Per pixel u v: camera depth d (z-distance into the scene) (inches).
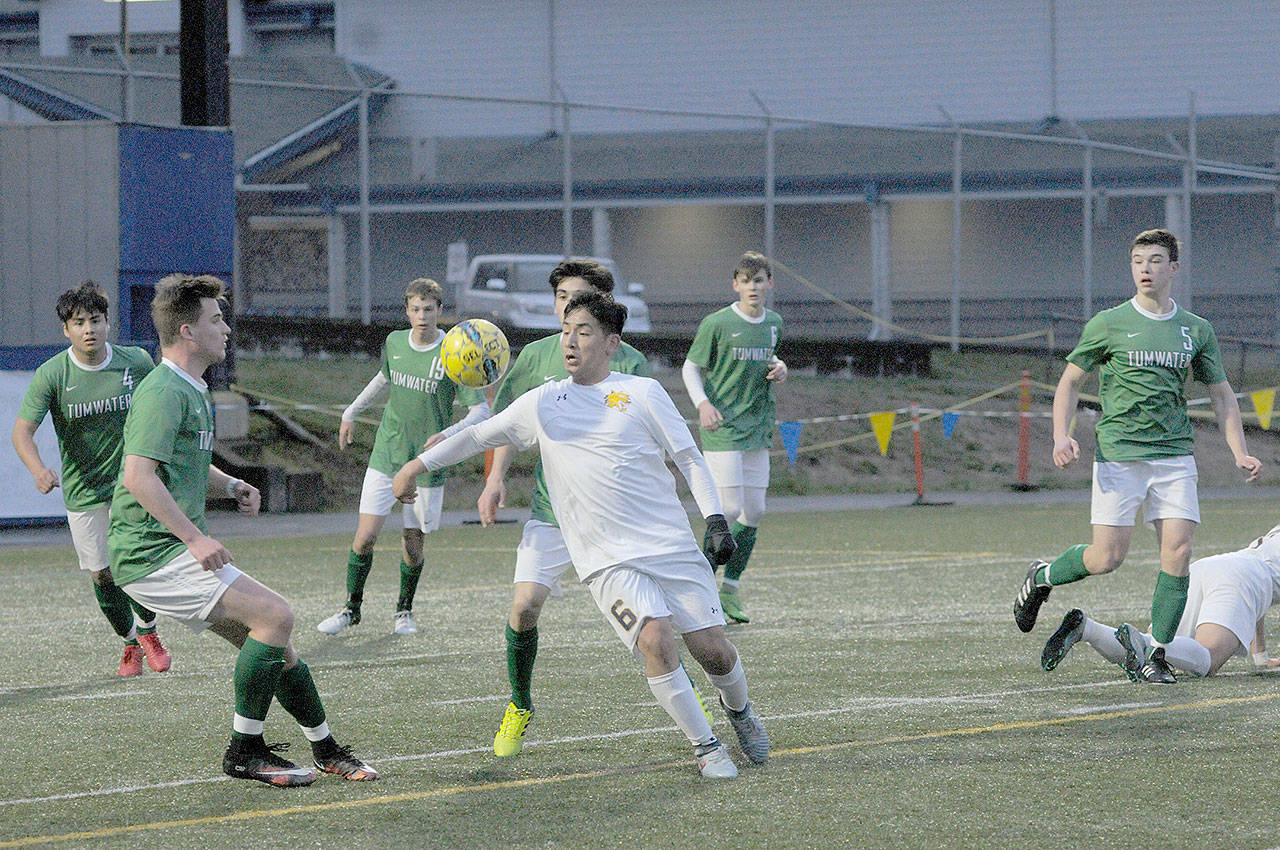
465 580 1737.2
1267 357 4894.2
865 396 3585.1
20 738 909.2
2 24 6245.1
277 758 784.9
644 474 777.6
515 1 5295.3
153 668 1150.3
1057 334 5002.5
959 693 1029.2
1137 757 821.9
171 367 796.6
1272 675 1084.5
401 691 1066.1
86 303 1114.7
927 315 5196.9
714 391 1408.7
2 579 1763.0
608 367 799.7
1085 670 1122.7
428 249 4948.3
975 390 3713.1
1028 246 5157.5
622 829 687.7
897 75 5241.1
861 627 1360.7
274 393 3201.3
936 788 757.9
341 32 5344.5
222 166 2578.7
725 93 5300.2
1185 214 3954.2
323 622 1349.7
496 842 668.1
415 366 1326.3
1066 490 3132.4
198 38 2568.9
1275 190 4416.8
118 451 1125.1
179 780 796.6
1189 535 1049.5
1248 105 5113.2
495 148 4955.7
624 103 5305.1
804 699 1013.2
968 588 1636.3
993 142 4918.8
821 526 2384.4
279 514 2608.3
